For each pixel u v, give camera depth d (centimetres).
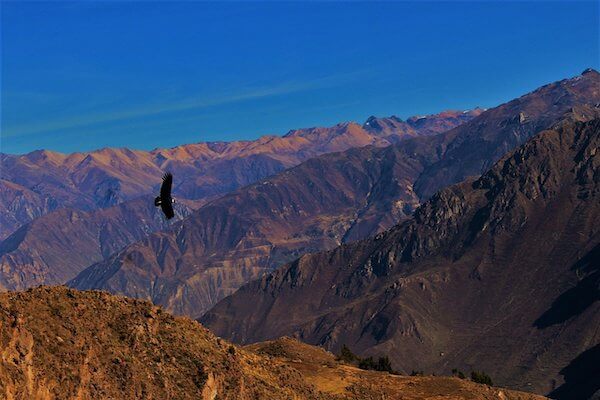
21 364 8038
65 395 8306
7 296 8981
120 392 8919
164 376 9581
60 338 8744
